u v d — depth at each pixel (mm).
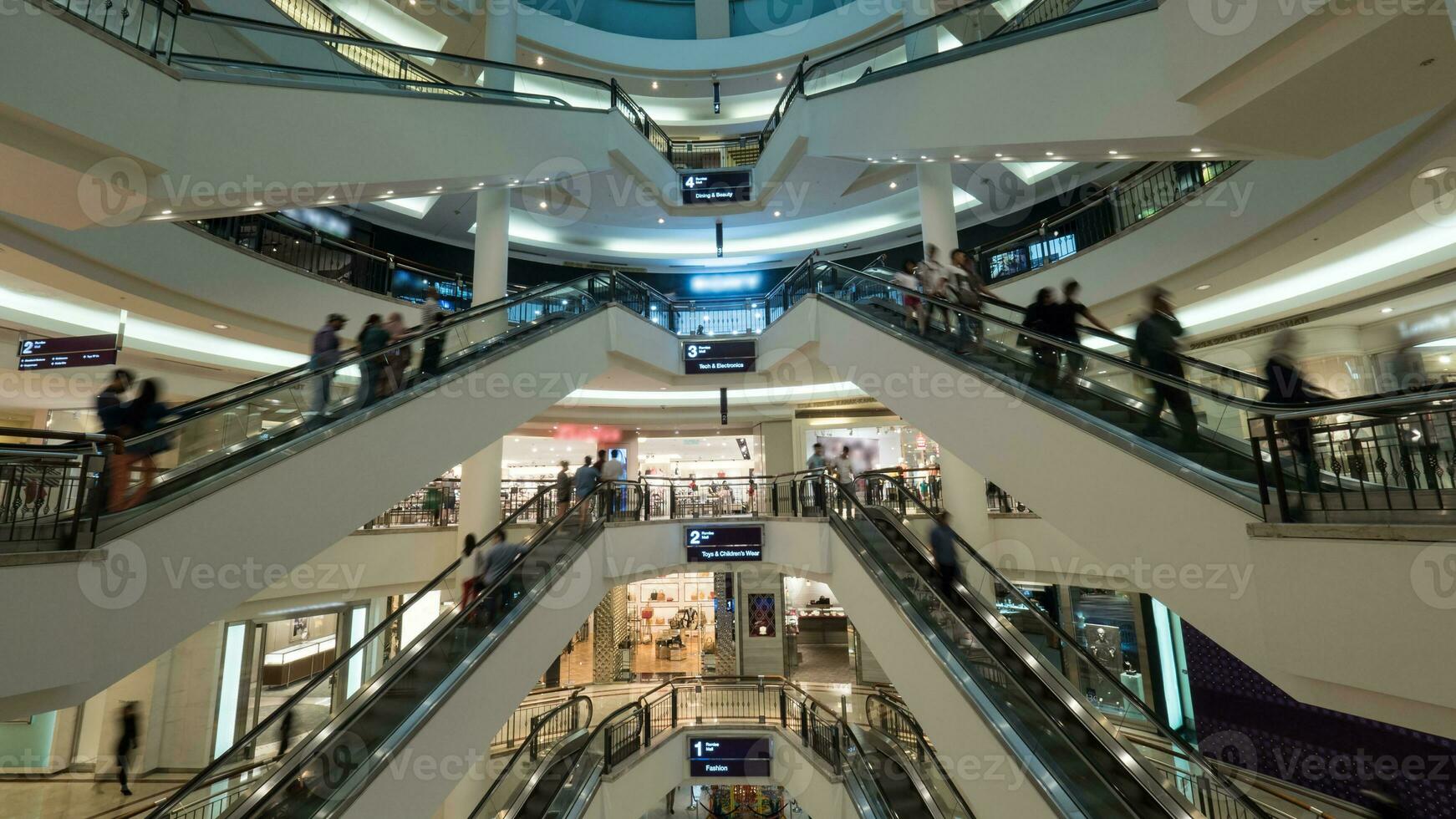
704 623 19453
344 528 5113
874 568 7523
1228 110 4488
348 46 7336
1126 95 5223
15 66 3891
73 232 6461
